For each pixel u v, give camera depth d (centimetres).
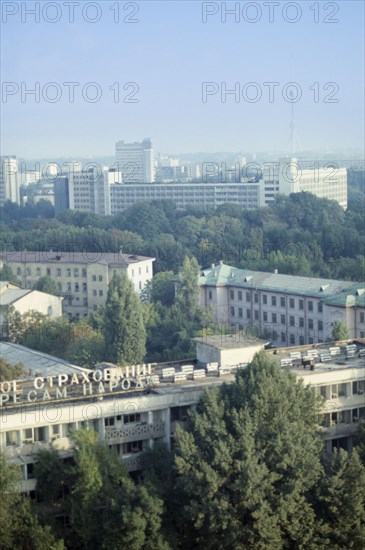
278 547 10500
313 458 10744
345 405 12756
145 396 11606
